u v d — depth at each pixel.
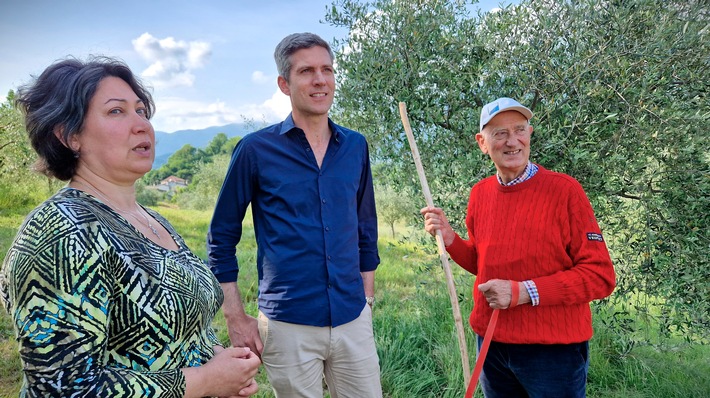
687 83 3.26
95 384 1.10
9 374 3.81
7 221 10.80
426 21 3.74
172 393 1.22
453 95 3.62
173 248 1.50
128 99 1.41
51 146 1.37
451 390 3.49
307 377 2.33
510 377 2.30
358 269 2.45
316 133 2.40
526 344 2.14
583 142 3.20
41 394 1.06
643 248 3.42
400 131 3.87
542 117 3.33
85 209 1.23
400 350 4.02
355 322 2.40
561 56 3.52
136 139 1.42
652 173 3.33
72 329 1.09
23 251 1.11
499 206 2.25
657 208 3.30
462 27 3.83
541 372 2.13
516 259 2.15
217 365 1.35
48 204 1.20
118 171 1.41
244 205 2.40
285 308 2.29
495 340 2.20
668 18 3.18
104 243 1.20
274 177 2.31
